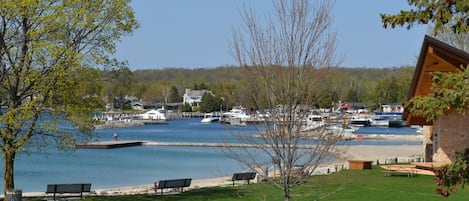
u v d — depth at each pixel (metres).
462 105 11.48
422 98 11.87
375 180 26.91
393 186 24.75
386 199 21.27
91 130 23.47
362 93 161.25
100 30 21.66
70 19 20.77
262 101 16.84
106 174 42.62
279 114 16.48
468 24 12.28
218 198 23.05
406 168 29.55
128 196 24.81
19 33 20.69
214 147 69.56
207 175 41.59
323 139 17.19
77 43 21.23
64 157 55.12
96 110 23.05
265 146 23.97
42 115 21.11
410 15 12.97
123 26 22.05
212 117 163.75
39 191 33.06
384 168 31.09
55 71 20.20
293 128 16.67
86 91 22.25
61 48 19.86
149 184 36.19
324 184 23.22
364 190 23.52
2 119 19.56
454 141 26.98
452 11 12.38
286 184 16.70
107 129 124.38
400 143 79.75
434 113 11.52
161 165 49.16
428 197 21.55
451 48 22.45
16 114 20.52
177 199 23.28
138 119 157.00
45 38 20.55
